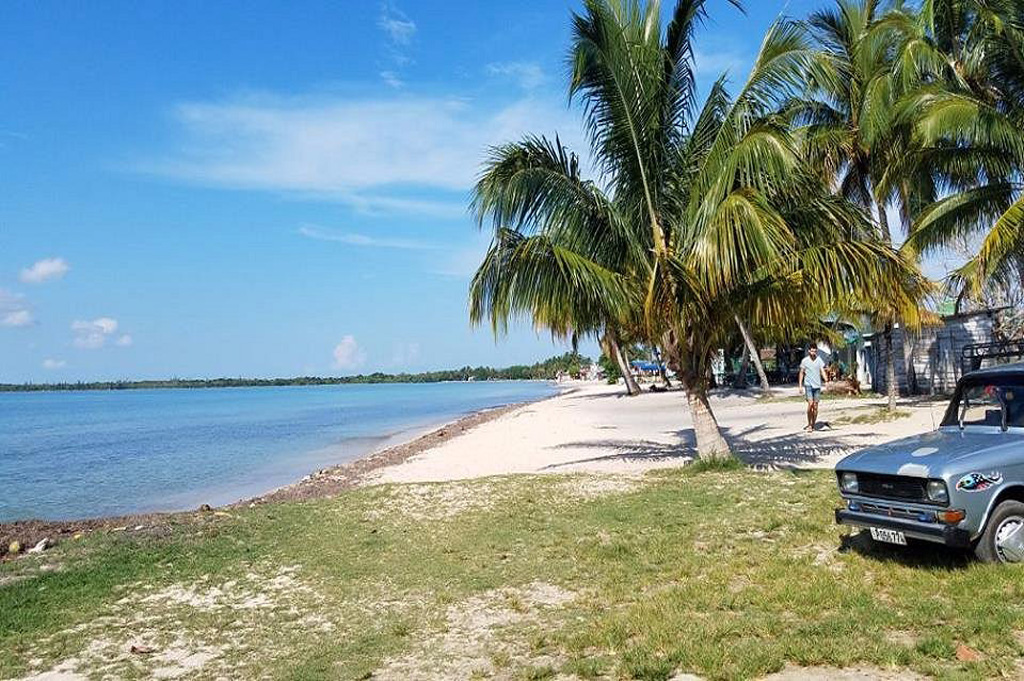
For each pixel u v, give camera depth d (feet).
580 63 40.73
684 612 19.12
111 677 17.79
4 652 19.67
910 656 15.02
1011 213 50.39
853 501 22.02
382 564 26.68
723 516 30.37
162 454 95.09
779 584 20.81
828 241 40.34
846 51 74.54
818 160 69.41
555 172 41.60
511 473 50.65
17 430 151.53
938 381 91.45
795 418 76.69
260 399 373.61
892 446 23.08
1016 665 14.44
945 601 18.24
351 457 86.22
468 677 16.53
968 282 62.75
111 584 25.55
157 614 22.44
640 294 42.16
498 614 20.85
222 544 30.86
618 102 41.16
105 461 87.71
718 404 110.22
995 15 55.16
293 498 48.98
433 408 220.02
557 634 18.53
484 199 41.22
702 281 38.22
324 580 25.16
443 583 24.07
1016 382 23.08
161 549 30.19
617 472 46.09
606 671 15.76
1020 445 20.85
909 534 20.26
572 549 27.07
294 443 107.86
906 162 63.26
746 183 37.63
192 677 17.61
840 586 20.16
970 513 19.56
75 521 45.75
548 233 41.63
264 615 21.95
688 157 42.42
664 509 32.40
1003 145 56.08
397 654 18.28
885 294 38.09
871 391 114.93
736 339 146.72
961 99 54.60
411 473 56.65
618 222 41.78
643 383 254.68
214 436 124.67
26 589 25.09
